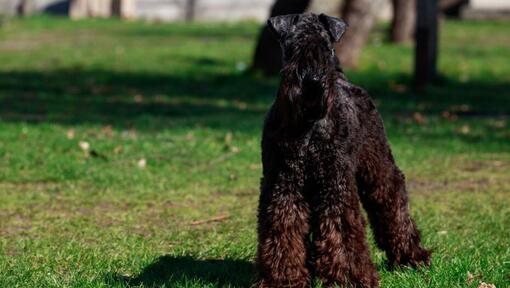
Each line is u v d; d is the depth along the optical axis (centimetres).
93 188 1136
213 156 1343
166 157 1328
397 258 737
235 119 1709
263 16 4697
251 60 2650
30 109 1808
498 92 2291
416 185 1188
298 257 636
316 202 638
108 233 920
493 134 1598
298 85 605
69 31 3875
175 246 868
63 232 929
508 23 4141
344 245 637
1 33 3750
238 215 1003
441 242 856
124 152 1345
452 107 1975
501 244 852
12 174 1185
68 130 1515
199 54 2966
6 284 726
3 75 2447
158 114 1778
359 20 2545
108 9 4700
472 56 2986
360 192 716
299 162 627
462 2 4428
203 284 715
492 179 1228
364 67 2638
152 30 3916
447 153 1407
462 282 706
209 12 4688
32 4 4988
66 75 2480
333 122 629
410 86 2356
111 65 2719
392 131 1598
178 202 1070
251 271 764
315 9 2173
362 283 639
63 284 721
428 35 2341
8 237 906
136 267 780
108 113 1775
